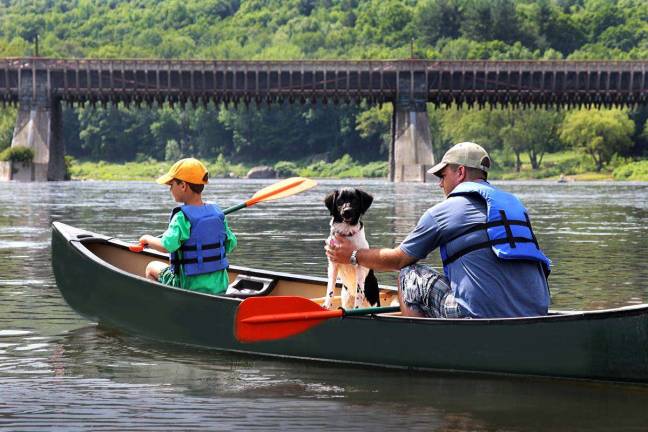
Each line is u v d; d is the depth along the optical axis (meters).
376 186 64.75
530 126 126.00
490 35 185.62
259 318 7.36
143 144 167.75
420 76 75.19
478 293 7.11
